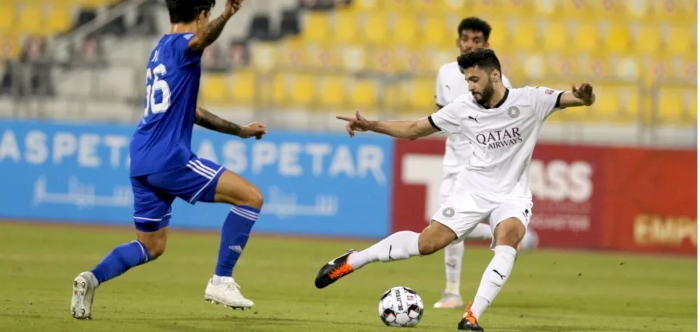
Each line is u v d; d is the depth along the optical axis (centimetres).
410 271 4169
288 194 5419
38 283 3112
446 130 2309
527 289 3616
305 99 6575
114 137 5531
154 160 2053
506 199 2253
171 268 3847
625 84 5869
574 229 5328
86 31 6969
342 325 2269
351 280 3722
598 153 5338
